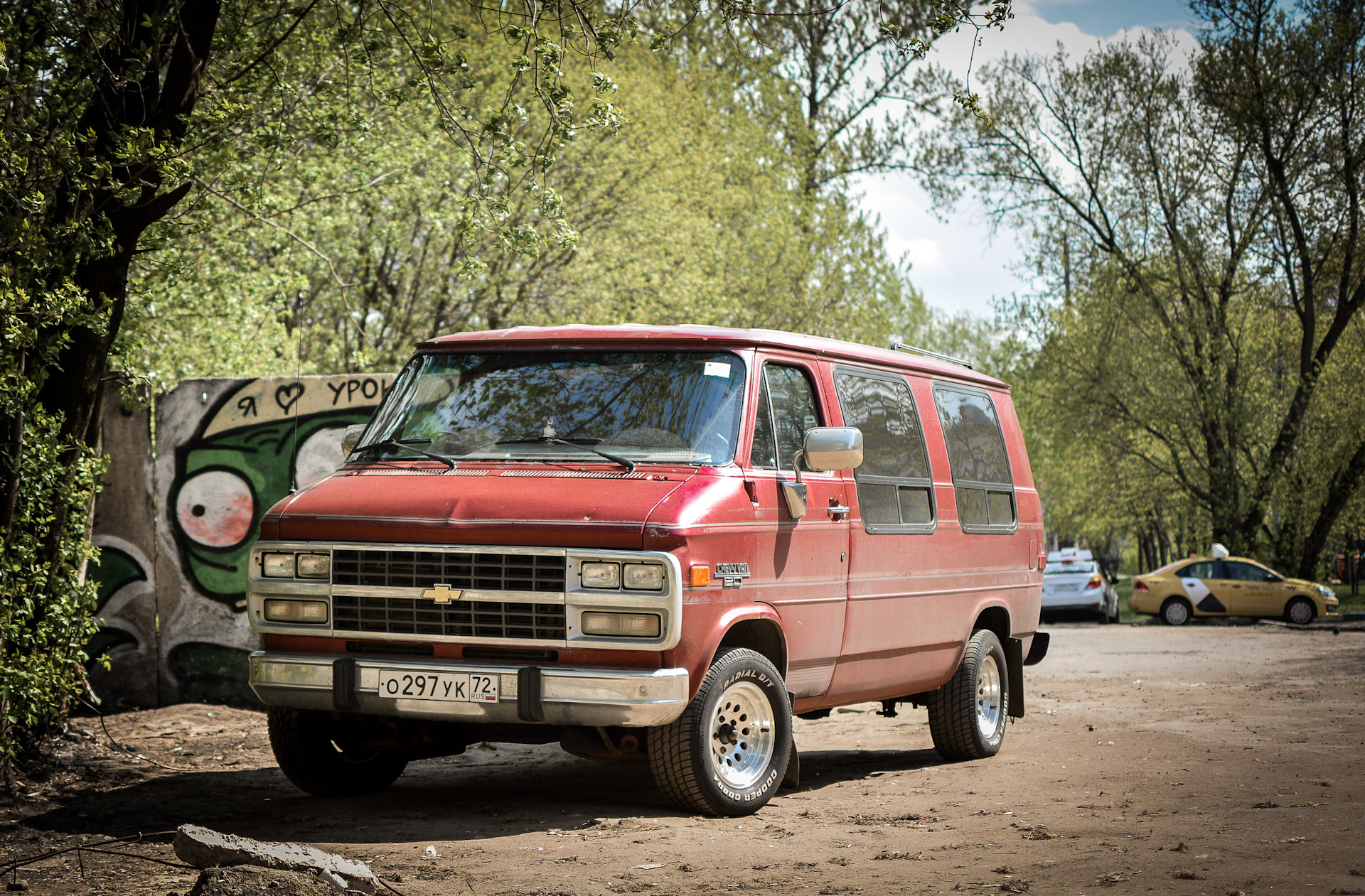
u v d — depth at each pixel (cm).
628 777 800
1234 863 487
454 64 909
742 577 620
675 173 2386
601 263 2280
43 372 727
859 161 3334
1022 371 3547
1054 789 710
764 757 646
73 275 730
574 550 579
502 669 579
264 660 619
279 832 603
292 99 1159
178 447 1090
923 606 802
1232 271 3322
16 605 747
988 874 487
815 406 721
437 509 604
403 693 592
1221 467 3378
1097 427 3500
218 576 1079
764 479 650
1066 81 3469
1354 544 4334
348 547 611
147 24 784
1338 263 3328
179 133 828
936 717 864
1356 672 1502
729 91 2720
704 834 580
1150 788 699
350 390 1098
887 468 778
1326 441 3334
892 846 552
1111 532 5319
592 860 526
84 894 495
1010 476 962
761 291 2522
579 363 678
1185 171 3359
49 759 802
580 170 2273
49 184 728
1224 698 1243
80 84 809
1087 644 2173
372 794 722
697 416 645
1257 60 3216
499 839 574
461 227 895
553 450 640
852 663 735
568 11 870
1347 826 559
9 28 742
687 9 875
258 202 1192
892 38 805
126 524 1073
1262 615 2806
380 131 1662
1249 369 3388
